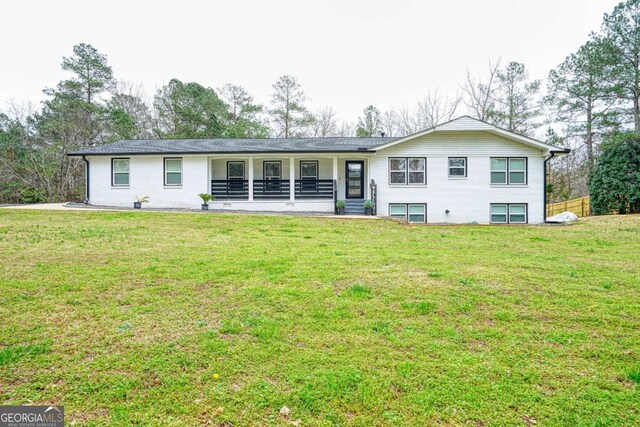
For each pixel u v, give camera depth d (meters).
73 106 27.69
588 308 4.09
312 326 3.53
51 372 2.68
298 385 2.58
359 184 17.33
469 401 2.43
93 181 16.52
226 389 2.53
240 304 4.07
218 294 4.39
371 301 4.22
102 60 29.50
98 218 11.37
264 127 33.97
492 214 15.67
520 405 2.40
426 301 4.23
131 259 5.99
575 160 28.14
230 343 3.17
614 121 20.95
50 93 27.84
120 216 11.93
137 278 4.93
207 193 16.25
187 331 3.37
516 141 15.49
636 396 2.50
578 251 7.67
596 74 20.17
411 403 2.41
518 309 4.04
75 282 4.67
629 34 18.73
